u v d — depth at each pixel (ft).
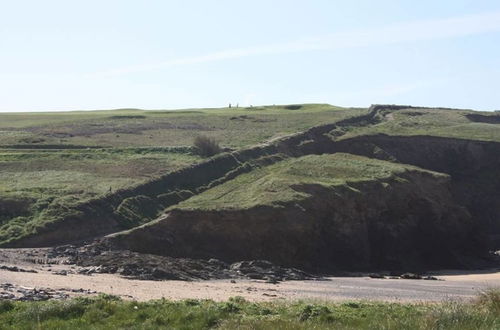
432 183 255.29
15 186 212.84
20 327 60.75
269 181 228.22
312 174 244.63
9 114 438.40
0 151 272.72
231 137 330.95
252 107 492.54
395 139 317.22
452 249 237.04
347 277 180.65
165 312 66.03
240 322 59.88
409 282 165.68
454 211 248.73
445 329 52.80
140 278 135.23
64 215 187.32
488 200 296.10
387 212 230.27
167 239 184.96
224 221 192.13
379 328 55.01
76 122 377.30
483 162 314.55
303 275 169.58
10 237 174.40
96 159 266.98
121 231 190.60
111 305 69.21
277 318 63.21
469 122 382.22
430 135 322.14
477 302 65.41
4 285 95.09
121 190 214.69
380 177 241.55
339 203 214.28
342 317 64.85
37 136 313.12
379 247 220.23
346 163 265.95
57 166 249.55
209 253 186.19
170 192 226.99
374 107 417.08
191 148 293.64
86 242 179.22
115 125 366.63
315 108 468.34
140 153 285.43
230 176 254.06
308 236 199.11
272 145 297.12
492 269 223.92
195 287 124.26
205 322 61.62
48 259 155.02
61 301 71.56
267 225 194.39
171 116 410.72
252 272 160.45
